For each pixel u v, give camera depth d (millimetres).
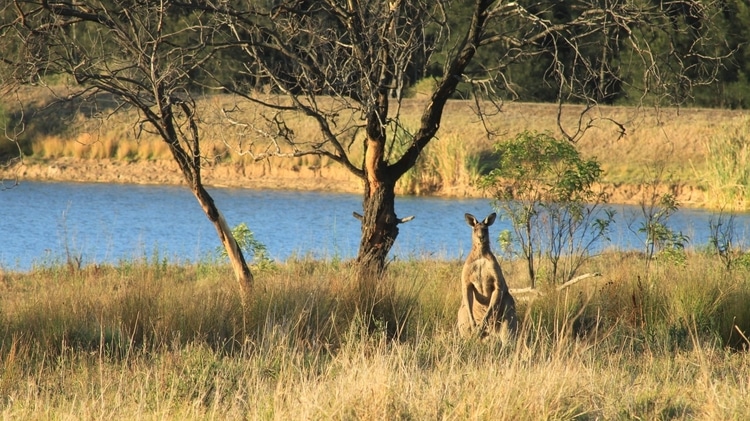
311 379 23750
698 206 99250
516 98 40281
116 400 21375
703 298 36312
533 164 40938
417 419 19672
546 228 42156
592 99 36594
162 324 32000
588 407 21156
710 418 20078
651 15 38062
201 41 35938
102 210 93625
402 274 44031
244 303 33938
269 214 92250
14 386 24797
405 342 31953
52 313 32000
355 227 84875
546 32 37156
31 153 117062
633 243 69000
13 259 66500
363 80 38156
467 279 33094
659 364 27516
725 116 118688
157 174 116000
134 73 38938
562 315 35469
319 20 39469
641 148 111688
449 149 108625
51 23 35344
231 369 24984
